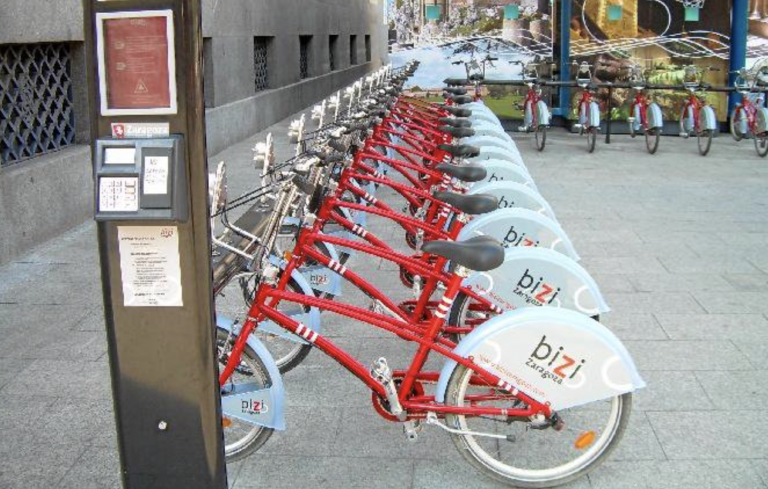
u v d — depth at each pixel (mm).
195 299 2246
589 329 3023
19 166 6367
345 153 4406
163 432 2350
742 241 6586
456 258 3049
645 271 5820
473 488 3182
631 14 12250
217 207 3049
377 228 6973
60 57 7242
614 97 12648
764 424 3621
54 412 3775
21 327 4793
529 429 3422
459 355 3064
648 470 3275
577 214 7562
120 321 2275
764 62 11992
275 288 3314
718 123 12602
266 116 13805
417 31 13117
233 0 11930
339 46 22094
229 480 3240
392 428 3641
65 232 6863
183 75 2121
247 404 3186
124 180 2131
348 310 3246
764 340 4551
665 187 8773
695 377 4082
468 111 6793
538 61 12867
